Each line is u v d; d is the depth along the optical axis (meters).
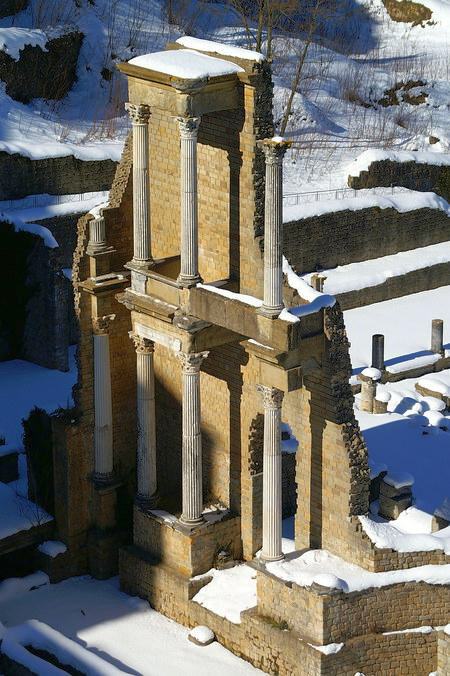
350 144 93.25
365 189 87.62
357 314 79.50
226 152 47.09
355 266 82.94
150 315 48.12
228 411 49.38
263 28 100.81
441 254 85.12
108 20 92.50
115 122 85.88
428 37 109.06
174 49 47.91
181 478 51.88
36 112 84.88
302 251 81.56
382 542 45.47
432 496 50.34
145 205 48.06
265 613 46.44
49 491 52.31
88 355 50.62
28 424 52.53
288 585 45.38
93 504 51.78
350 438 46.03
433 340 73.19
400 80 101.50
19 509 52.59
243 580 49.00
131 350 51.38
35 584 51.38
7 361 70.62
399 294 82.38
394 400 62.44
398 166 88.69
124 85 88.56
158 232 50.19
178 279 47.09
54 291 68.50
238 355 48.47
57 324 68.88
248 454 49.09
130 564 50.50
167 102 45.94
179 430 51.50
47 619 49.53
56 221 74.12
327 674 44.62
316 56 101.12
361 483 46.22
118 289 50.06
